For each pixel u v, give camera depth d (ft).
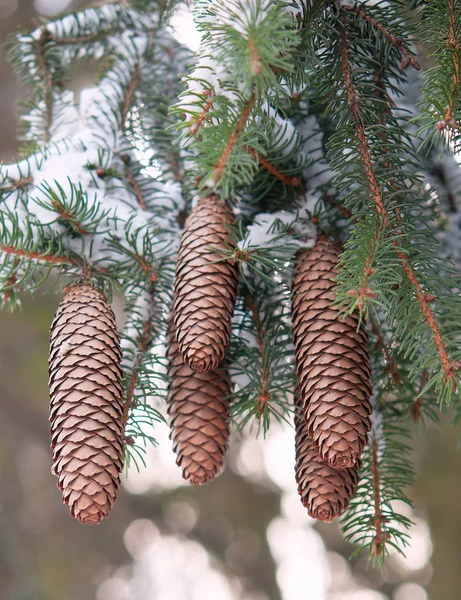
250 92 2.92
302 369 3.09
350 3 3.19
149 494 8.10
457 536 6.45
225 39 2.89
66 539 8.25
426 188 3.44
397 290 3.04
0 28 6.80
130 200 3.38
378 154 3.14
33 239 3.22
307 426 3.05
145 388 3.18
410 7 3.26
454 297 3.04
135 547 8.27
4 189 3.28
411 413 3.35
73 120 3.62
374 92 3.21
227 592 8.05
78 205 3.19
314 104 3.33
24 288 3.22
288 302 3.29
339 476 3.08
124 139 3.49
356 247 3.14
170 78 3.64
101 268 3.23
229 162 2.92
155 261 3.28
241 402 3.18
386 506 3.29
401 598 7.28
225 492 7.82
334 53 3.18
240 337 3.22
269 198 3.31
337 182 3.11
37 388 7.58
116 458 3.01
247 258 3.12
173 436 3.18
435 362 2.97
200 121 2.97
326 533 7.70
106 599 8.20
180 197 3.42
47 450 8.38
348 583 7.55
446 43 3.04
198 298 3.10
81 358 3.06
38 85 3.64
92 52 3.73
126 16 3.67
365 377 3.07
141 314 3.27
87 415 3.01
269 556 7.87
